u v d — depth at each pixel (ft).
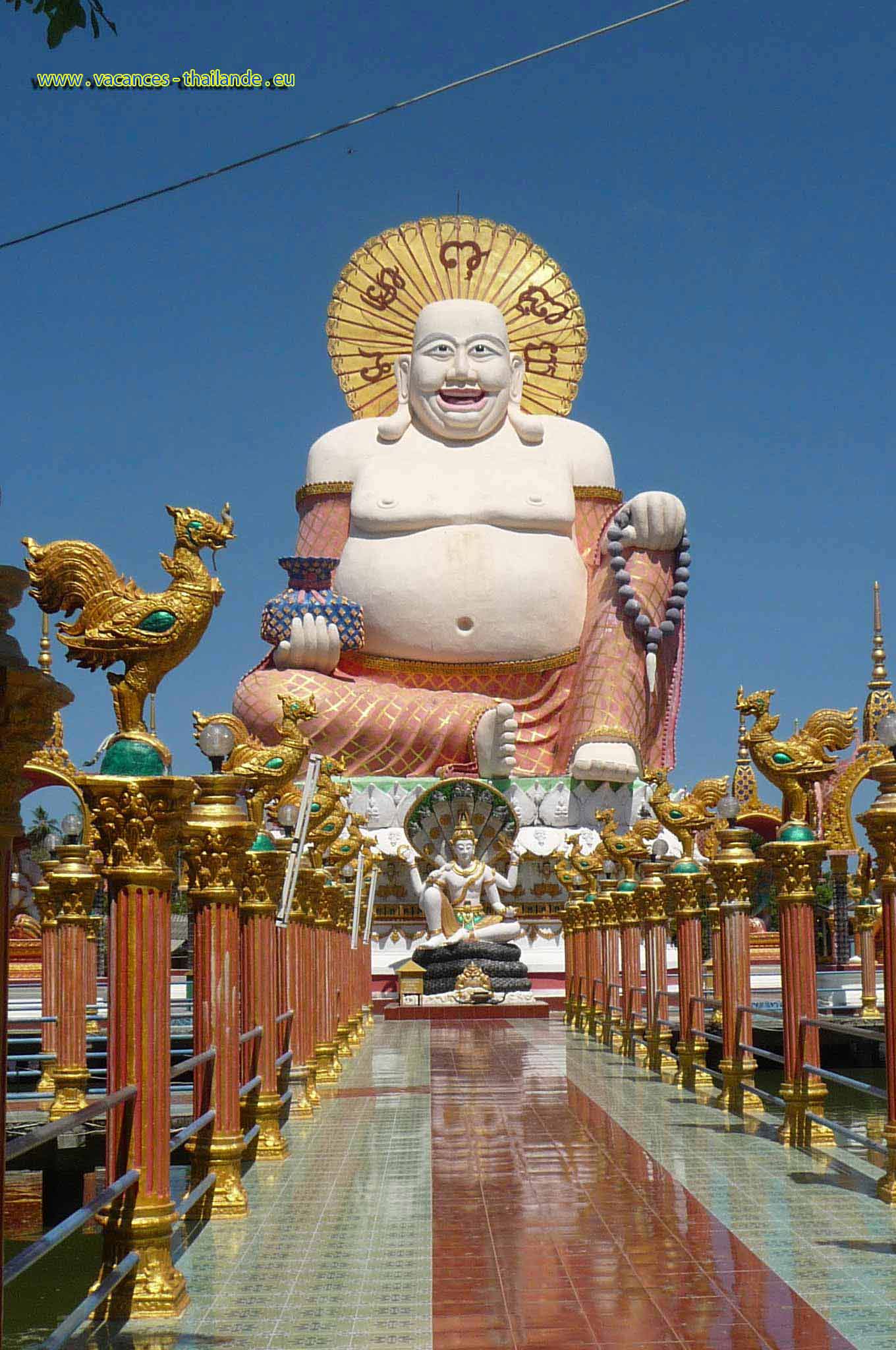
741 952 59.52
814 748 50.11
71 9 31.50
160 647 29.48
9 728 19.26
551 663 148.25
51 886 57.72
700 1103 61.36
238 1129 39.09
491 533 148.46
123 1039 29.37
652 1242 34.91
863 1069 91.09
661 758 146.20
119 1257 29.27
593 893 103.19
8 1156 20.45
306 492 155.63
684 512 146.41
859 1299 29.76
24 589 20.38
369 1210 39.22
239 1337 27.63
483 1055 85.05
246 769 45.21
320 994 71.56
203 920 39.04
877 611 109.29
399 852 131.23
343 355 163.43
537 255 166.61
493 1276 32.01
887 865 39.22
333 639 142.10
